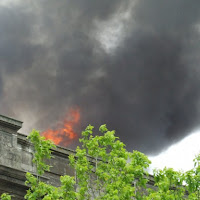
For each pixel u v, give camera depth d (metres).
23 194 36.19
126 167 37.34
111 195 35.88
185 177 36.03
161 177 37.03
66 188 35.53
